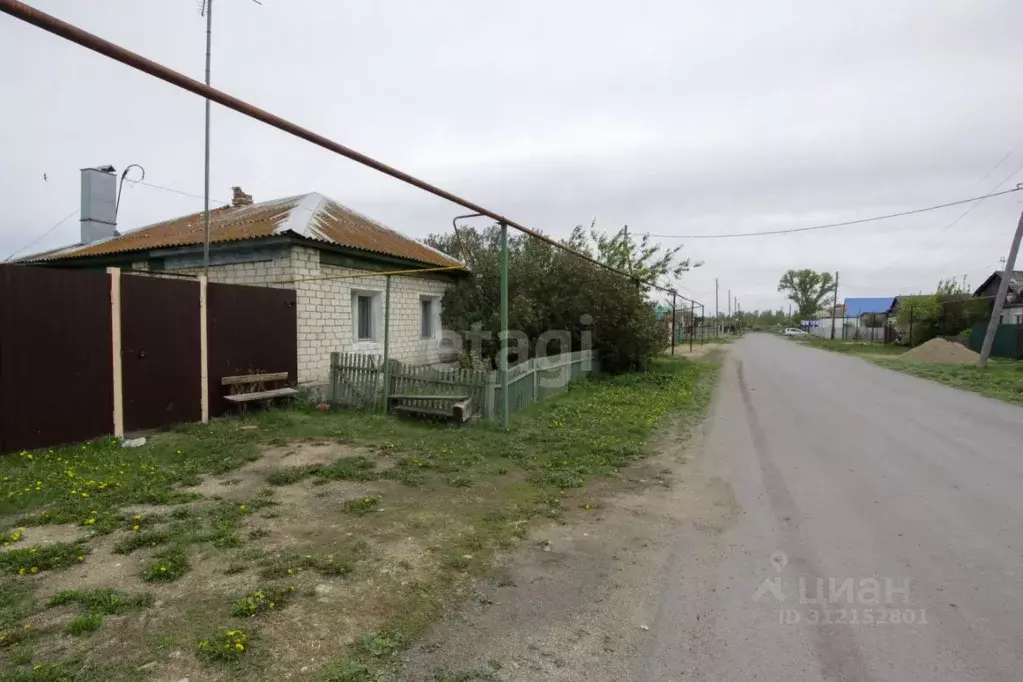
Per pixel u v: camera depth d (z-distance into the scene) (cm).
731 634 298
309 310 1000
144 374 726
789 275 10000
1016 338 2227
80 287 656
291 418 820
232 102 333
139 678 252
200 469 575
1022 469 626
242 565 363
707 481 584
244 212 1384
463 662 271
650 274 1939
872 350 3119
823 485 568
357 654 275
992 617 313
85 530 415
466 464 623
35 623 293
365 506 483
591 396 1161
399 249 1279
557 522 462
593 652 281
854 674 262
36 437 615
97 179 1582
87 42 259
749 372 1802
